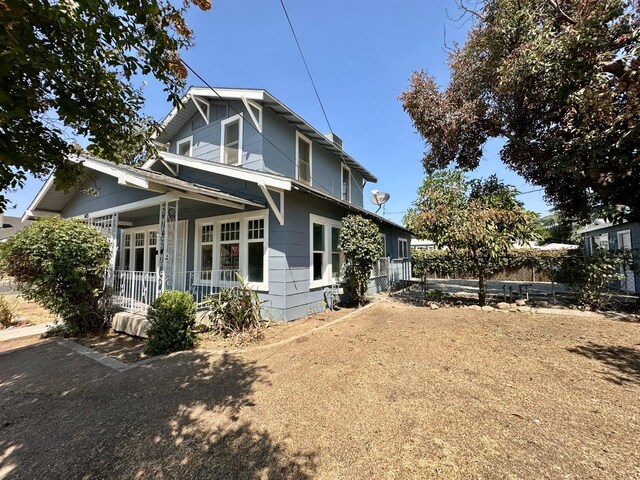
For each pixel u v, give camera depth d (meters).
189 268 8.19
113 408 2.90
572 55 5.66
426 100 8.66
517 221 7.22
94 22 2.07
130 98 2.90
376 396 2.92
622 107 5.25
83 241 5.75
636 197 5.83
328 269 8.48
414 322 6.00
